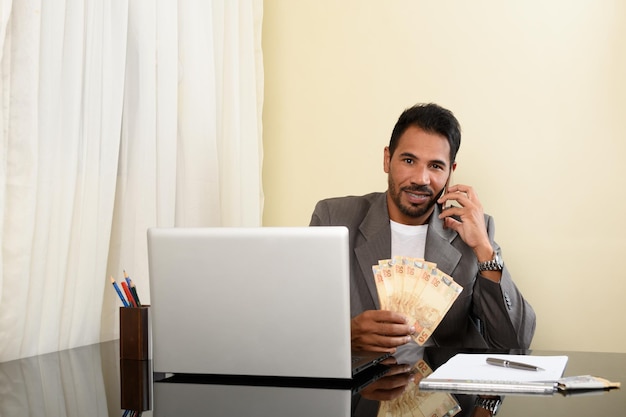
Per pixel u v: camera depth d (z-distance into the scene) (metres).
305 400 1.14
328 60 2.89
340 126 2.88
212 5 2.67
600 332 2.58
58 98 1.94
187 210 2.51
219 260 1.32
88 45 2.04
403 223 2.33
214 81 2.62
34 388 1.31
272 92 2.97
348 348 1.27
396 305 1.79
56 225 1.94
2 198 1.75
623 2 2.53
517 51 2.65
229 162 2.71
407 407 1.07
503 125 2.67
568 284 2.60
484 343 2.18
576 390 1.16
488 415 1.00
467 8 2.71
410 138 2.28
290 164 2.95
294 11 2.94
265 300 1.30
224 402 1.14
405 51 2.79
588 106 2.58
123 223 2.26
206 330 1.34
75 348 1.90
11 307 1.80
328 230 1.27
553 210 2.62
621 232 2.55
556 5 2.61
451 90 2.73
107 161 2.11
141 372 1.44
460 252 2.22
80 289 2.02
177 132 2.51
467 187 2.27
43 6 1.89
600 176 2.57
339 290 1.27
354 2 2.86
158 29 2.38
